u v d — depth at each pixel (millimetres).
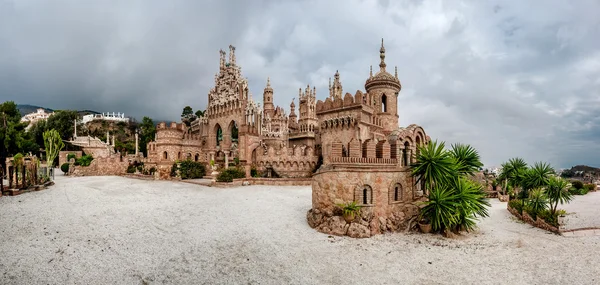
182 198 36000
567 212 36562
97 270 16500
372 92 51156
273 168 54719
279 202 34250
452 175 25016
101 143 94688
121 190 39688
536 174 34594
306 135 71000
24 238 20266
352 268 17734
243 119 67375
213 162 59938
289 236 22953
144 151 115875
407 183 26641
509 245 22250
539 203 31609
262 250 20078
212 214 28766
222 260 18375
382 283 16062
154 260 18078
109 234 22047
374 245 21469
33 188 36844
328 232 23641
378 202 24625
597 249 21469
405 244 21953
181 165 56406
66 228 22750
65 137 114312
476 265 18422
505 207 39344
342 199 24047
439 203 23781
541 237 24547
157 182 51344
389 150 25953
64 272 16062
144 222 25438
